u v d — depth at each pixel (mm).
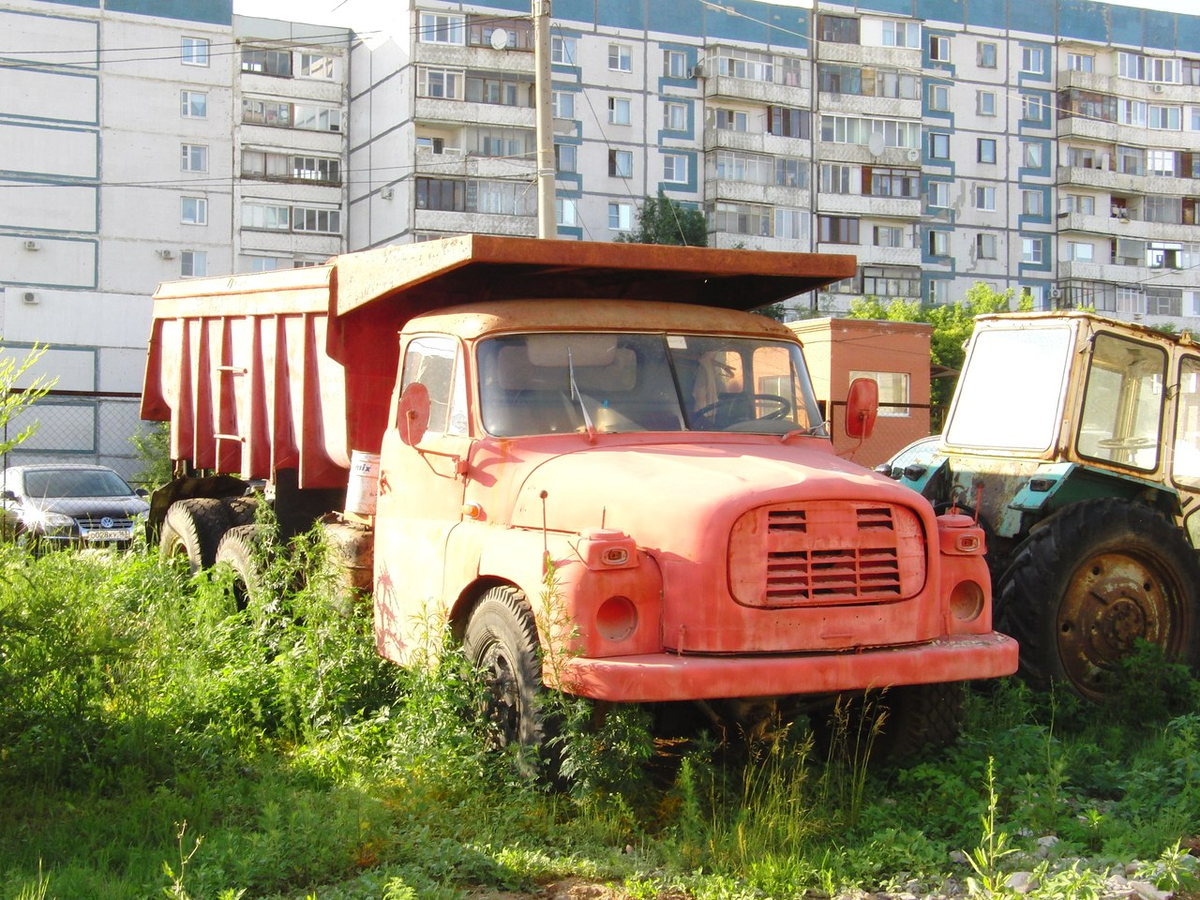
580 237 55812
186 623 8766
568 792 5789
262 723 7305
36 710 6551
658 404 6902
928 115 63500
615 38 56344
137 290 53188
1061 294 65938
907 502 5941
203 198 54406
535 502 6305
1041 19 65688
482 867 5086
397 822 5582
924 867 5188
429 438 7121
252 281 9734
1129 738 7223
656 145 57219
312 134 56312
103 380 52281
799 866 5078
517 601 6062
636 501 5852
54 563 8180
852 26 60781
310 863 5066
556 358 6902
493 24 54000
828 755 6516
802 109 59531
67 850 5285
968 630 6176
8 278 50938
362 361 8398
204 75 54281
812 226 59750
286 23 56094
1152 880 4887
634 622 5621
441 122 53125
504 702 6129
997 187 64938
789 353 7398
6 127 51094
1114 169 67250
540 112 17312
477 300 7930
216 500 10805
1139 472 8414
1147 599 8156
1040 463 8219
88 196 52344
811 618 5684
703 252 7352
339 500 9500
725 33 58406
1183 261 67938
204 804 5781
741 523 5625
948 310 51594
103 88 52625
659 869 5172
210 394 10758
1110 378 8422
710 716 6305
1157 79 67938
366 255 8039
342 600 7766
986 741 6613
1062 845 5332
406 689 6746
